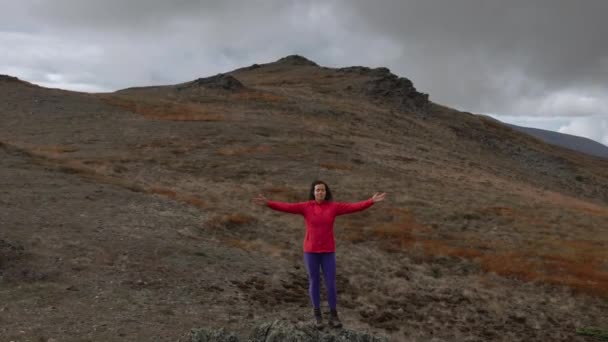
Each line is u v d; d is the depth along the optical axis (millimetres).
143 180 33594
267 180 37156
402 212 31984
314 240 8938
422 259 23234
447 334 14734
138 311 11430
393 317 15242
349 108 84188
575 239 29781
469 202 37156
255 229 24891
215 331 8836
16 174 27078
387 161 50594
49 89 69812
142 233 19125
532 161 90625
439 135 84250
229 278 15531
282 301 14562
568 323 17141
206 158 42219
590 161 118688
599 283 21266
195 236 20797
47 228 17359
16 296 11242
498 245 27031
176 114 62031
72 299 11570
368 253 23234
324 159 46094
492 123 117500
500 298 18984
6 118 51438
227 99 78500
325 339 8672
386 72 125375
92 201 23422
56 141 43906
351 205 8977
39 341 9016
